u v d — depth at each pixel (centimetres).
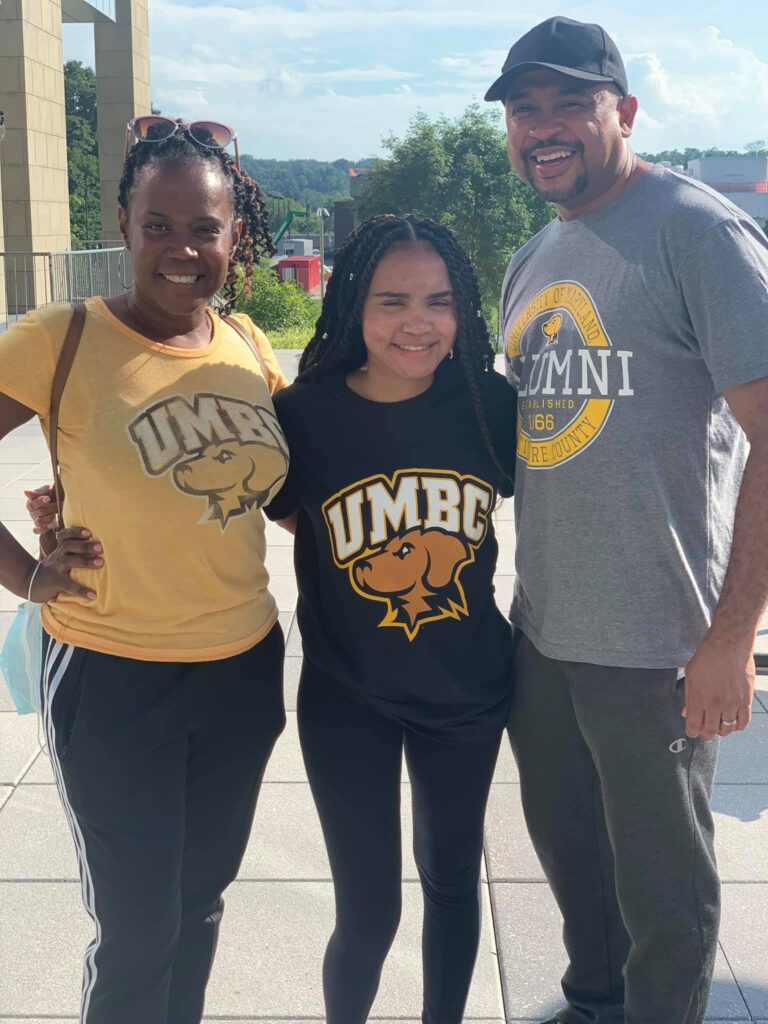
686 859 235
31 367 213
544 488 237
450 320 236
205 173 221
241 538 228
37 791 376
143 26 3759
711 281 213
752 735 425
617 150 231
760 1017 266
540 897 319
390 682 237
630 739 232
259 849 342
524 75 233
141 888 221
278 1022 266
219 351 231
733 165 8481
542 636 240
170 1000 244
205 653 223
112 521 215
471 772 244
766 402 211
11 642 242
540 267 248
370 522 238
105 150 3675
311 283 5809
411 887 323
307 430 241
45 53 2722
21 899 313
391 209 4791
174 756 223
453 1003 250
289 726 432
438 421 240
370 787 241
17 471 899
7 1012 267
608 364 225
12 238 2645
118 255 1845
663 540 226
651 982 239
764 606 215
